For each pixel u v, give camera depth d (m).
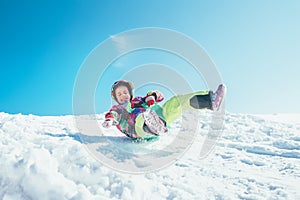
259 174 3.34
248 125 6.50
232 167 3.57
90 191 2.64
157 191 2.70
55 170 2.81
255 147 4.64
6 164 2.81
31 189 2.58
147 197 2.60
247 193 2.77
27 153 2.91
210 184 2.96
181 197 2.62
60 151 3.15
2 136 4.07
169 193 2.69
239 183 3.02
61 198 2.47
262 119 7.07
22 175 2.69
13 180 2.68
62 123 5.70
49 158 2.91
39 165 2.76
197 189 2.82
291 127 6.41
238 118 7.12
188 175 3.18
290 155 4.25
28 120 6.00
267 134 5.80
